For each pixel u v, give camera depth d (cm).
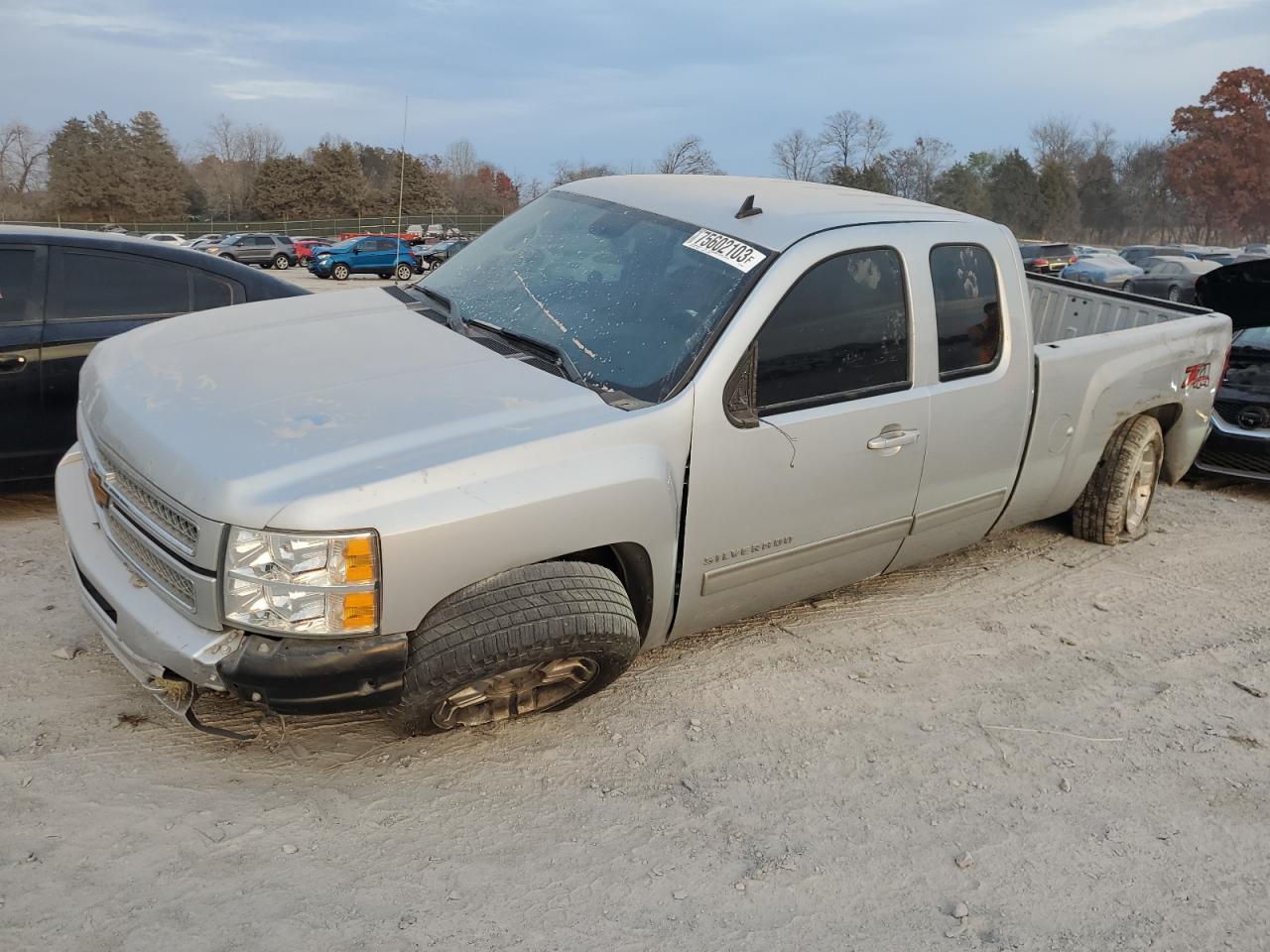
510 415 325
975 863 309
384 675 292
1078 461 529
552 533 313
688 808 322
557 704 356
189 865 276
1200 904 300
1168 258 3144
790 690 399
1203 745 385
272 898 267
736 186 459
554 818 311
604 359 365
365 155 7238
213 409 319
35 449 527
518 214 482
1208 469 729
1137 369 541
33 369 517
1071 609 502
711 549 370
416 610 294
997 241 460
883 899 290
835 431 390
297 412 316
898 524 434
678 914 277
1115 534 584
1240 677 441
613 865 293
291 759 328
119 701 352
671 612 372
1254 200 7975
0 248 516
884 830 321
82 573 338
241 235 4341
